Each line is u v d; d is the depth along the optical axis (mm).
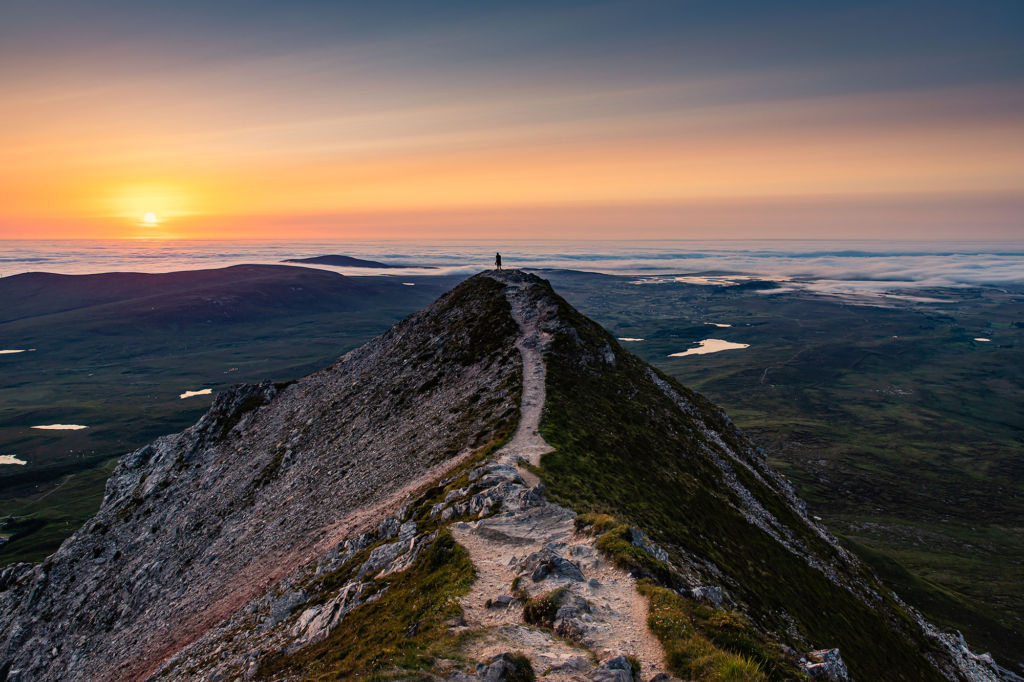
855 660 60625
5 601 100688
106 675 67750
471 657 23656
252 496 98688
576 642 25125
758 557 67875
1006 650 126500
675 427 93625
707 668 22391
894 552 196500
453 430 79812
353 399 114875
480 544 38656
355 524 65438
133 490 124375
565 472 57938
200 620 67250
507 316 114812
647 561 32719
